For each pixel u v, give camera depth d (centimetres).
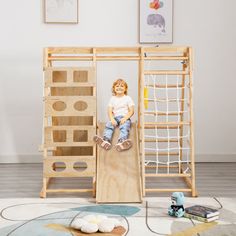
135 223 274
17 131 455
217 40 452
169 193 347
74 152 376
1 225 269
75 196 338
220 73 455
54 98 337
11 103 452
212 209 286
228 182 380
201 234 254
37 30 444
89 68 341
